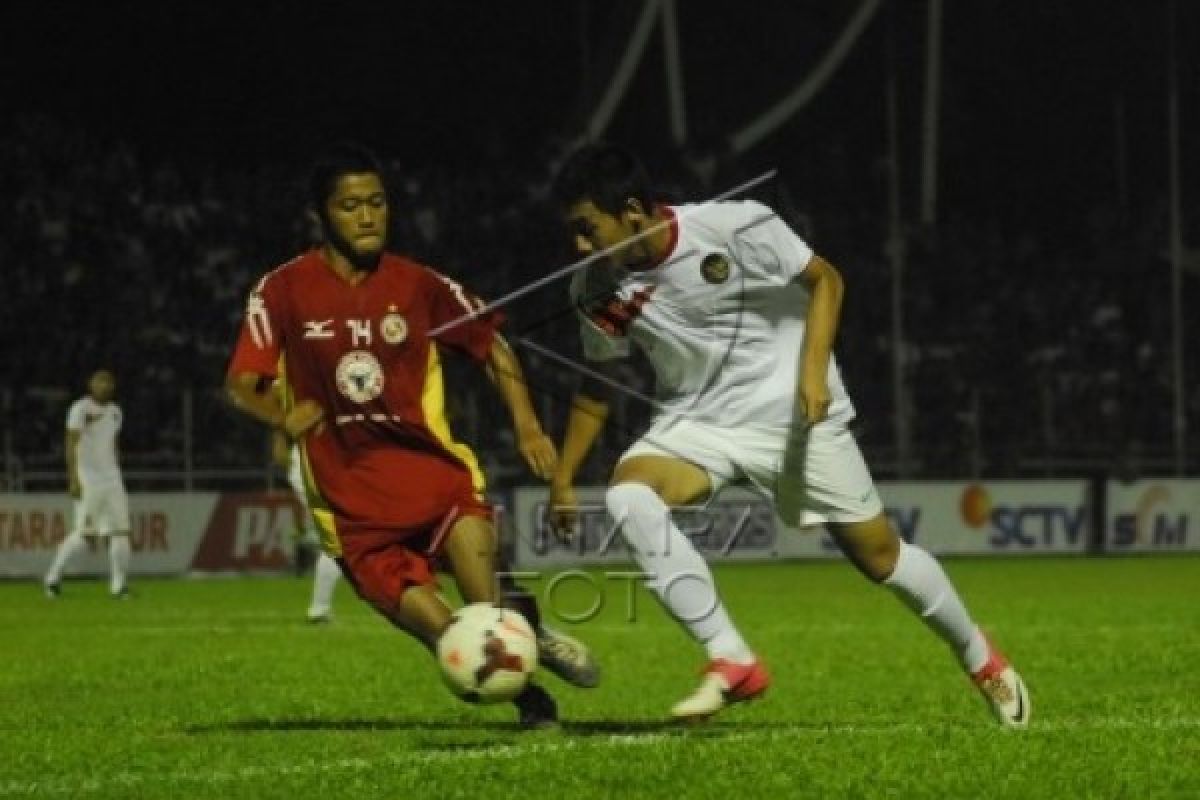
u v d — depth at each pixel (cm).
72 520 10425
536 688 3136
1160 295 15162
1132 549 12475
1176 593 7931
